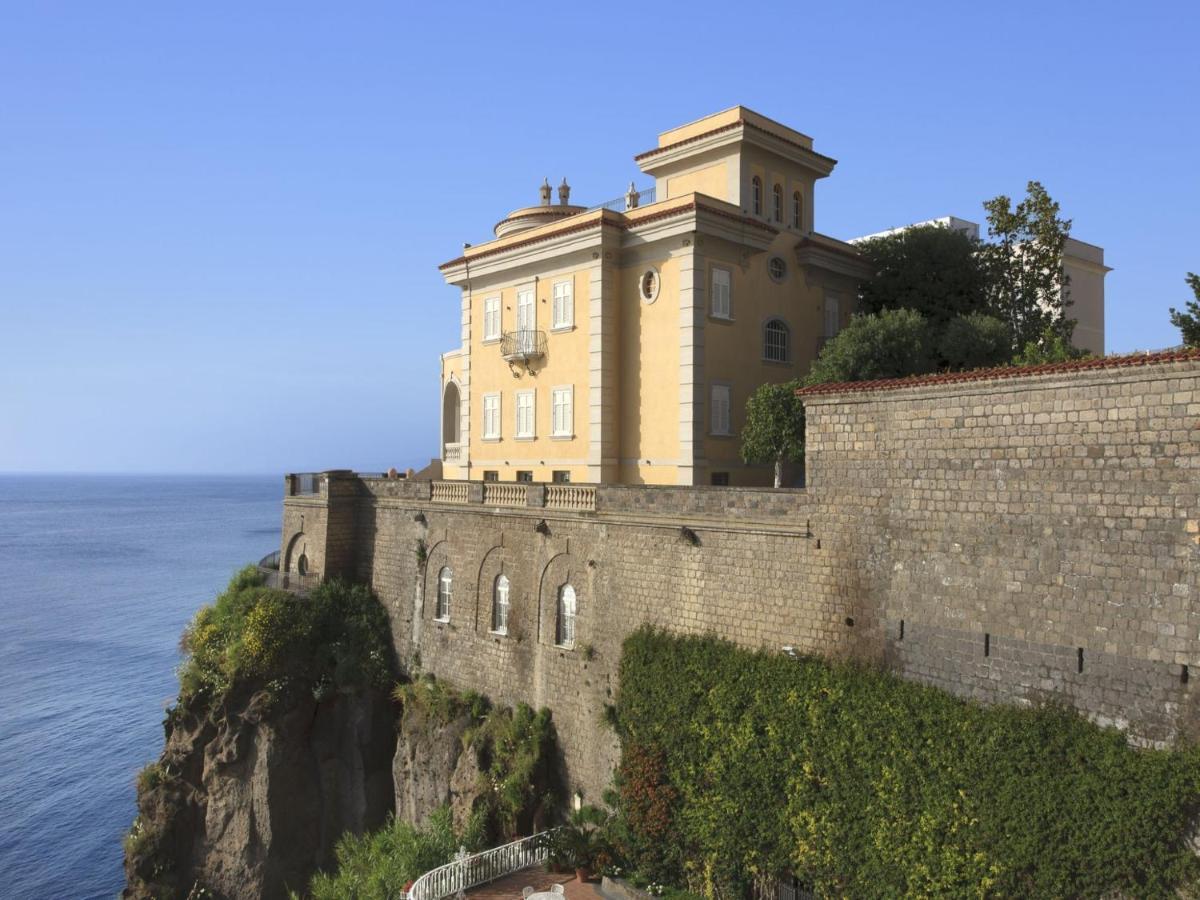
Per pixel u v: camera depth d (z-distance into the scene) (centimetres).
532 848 2606
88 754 5597
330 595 3803
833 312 3725
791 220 3647
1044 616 1761
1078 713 1703
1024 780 1717
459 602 3384
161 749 5656
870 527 2072
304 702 3497
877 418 2064
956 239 3744
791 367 3509
